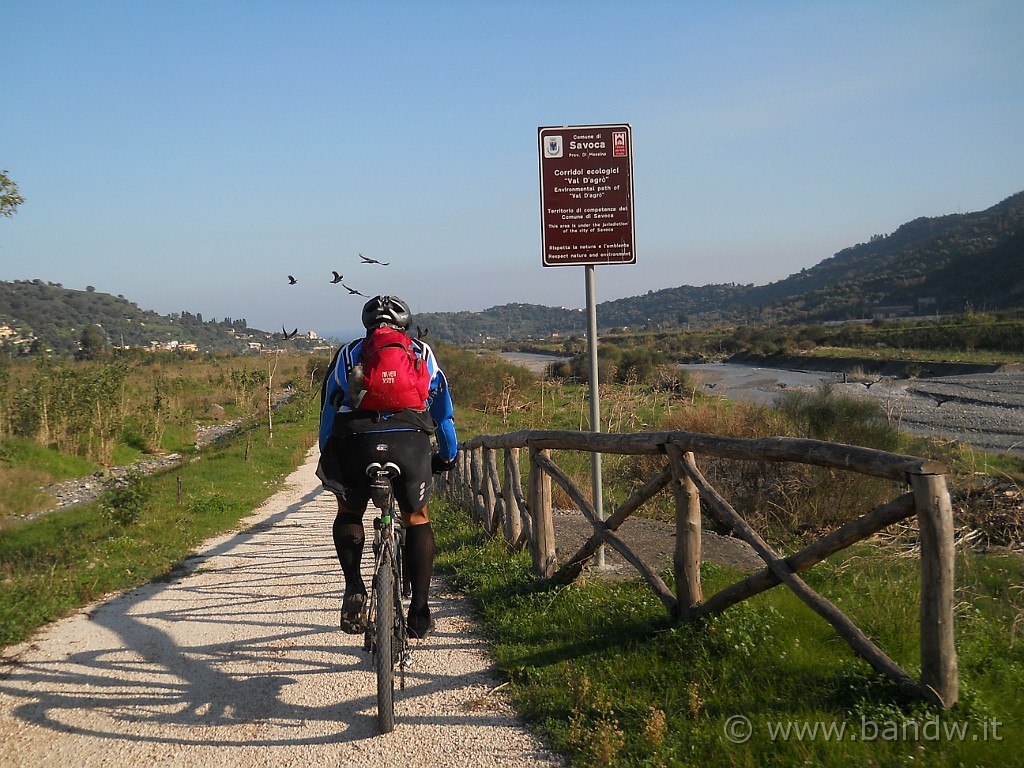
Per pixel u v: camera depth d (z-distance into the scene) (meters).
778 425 12.50
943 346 50.53
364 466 3.71
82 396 25.31
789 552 7.57
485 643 4.83
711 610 4.27
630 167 6.33
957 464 11.77
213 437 32.44
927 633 3.22
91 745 3.65
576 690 3.79
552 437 5.73
